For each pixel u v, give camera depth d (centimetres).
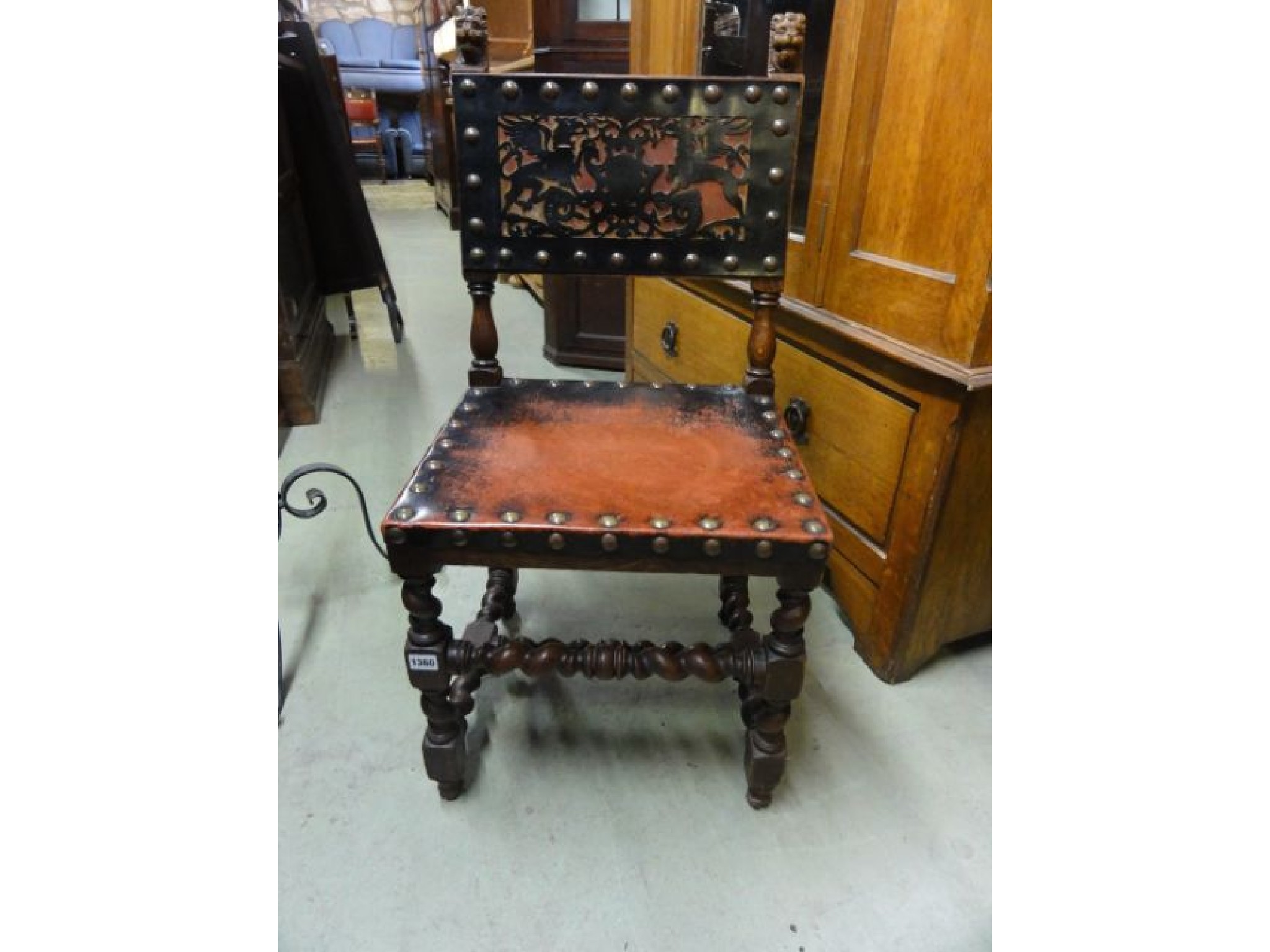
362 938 70
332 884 74
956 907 74
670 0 129
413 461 156
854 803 85
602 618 114
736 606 101
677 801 85
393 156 646
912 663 102
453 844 79
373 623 111
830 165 96
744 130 85
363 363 216
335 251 220
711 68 122
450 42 363
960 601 100
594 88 83
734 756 91
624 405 89
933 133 80
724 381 133
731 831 81
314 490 115
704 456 78
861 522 104
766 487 73
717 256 89
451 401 187
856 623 108
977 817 83
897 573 97
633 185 86
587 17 177
